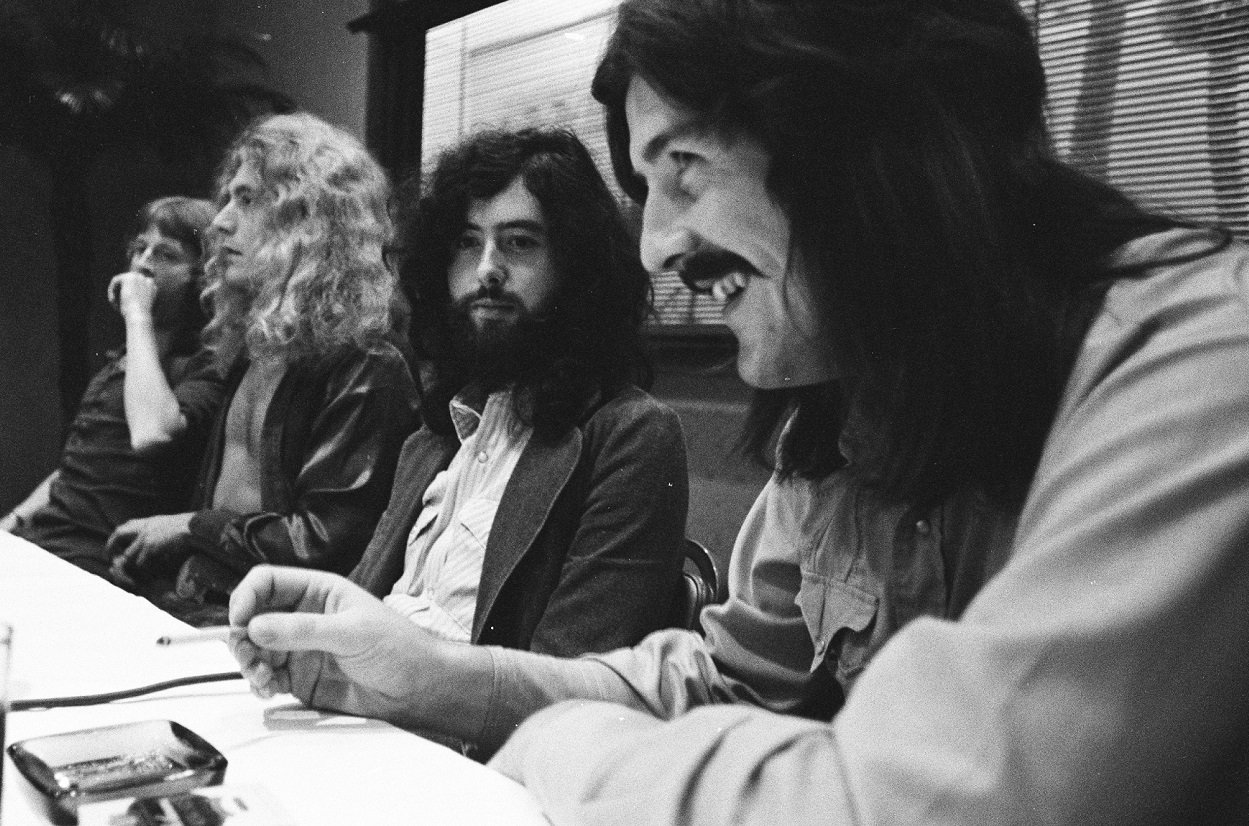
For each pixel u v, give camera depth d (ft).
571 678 2.64
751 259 1.97
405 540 4.70
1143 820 1.29
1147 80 6.26
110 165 15.97
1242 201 5.87
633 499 4.14
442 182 4.72
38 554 4.91
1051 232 1.92
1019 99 1.90
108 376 8.09
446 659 2.50
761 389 2.42
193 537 6.14
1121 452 1.46
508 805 1.95
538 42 10.44
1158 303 1.69
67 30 13.71
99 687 2.73
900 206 1.79
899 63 1.77
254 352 6.48
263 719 2.47
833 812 1.39
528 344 4.42
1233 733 1.32
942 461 1.93
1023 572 1.43
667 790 1.57
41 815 1.89
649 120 1.96
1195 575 1.33
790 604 2.76
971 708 1.35
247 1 14.42
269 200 6.86
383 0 11.94
